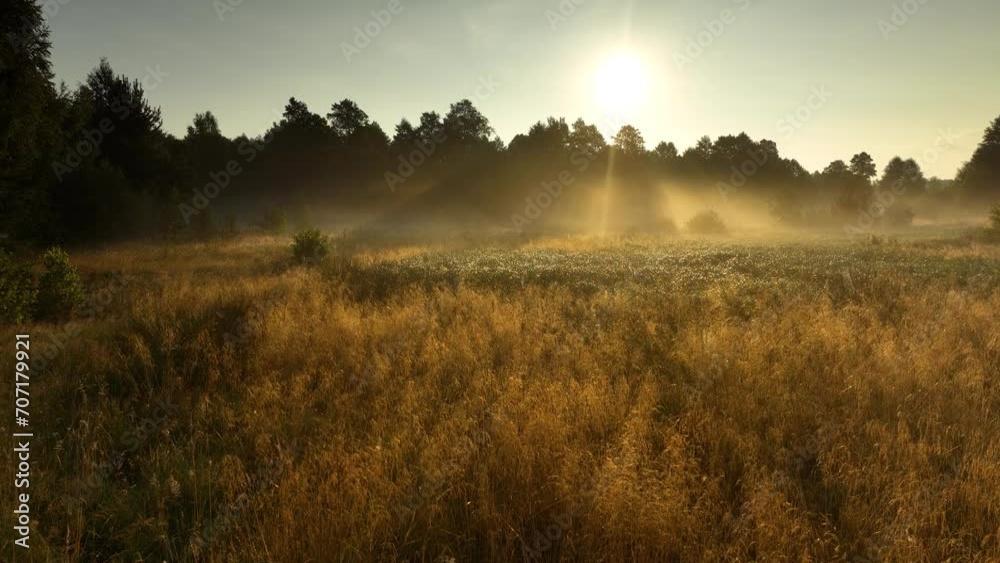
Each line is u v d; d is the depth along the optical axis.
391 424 5.05
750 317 8.98
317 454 4.52
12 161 18.48
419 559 3.33
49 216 23.06
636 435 4.61
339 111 72.94
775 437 4.58
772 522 3.29
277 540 3.31
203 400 5.84
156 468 4.42
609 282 13.20
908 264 15.34
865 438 4.56
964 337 7.28
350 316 8.92
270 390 5.97
